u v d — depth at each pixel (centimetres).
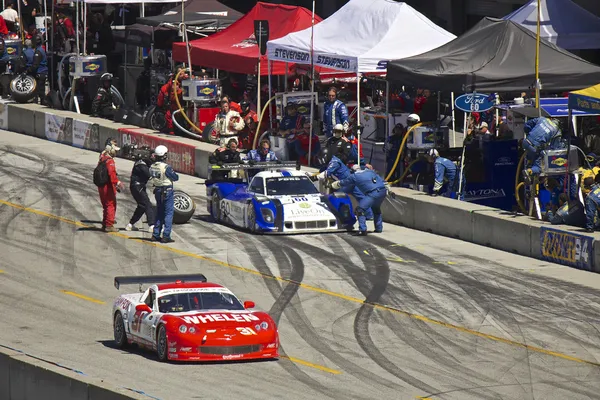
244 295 6091
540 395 4425
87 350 5069
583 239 6575
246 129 9794
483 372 4747
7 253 7075
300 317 5672
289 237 7481
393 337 5309
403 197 7888
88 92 11312
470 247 7238
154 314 4912
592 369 4806
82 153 10519
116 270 6700
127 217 8088
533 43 7931
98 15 11694
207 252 7075
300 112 9119
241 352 4756
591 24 8912
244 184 7994
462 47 8088
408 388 4484
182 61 10506
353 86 9688
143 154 7625
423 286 6262
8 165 9831
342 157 7794
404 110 8412
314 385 4484
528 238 6969
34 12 12800
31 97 11775
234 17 11444
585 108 6756
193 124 10075
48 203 8481
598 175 6888
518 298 5994
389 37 8881
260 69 9806
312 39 8700
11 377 4353
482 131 8156
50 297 6119
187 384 4425
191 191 8981
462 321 5584
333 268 6681
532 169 7106
